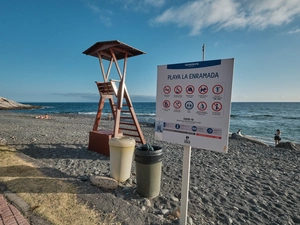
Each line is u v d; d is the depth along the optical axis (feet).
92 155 19.42
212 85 7.16
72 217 8.13
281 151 29.17
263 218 9.68
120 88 18.56
